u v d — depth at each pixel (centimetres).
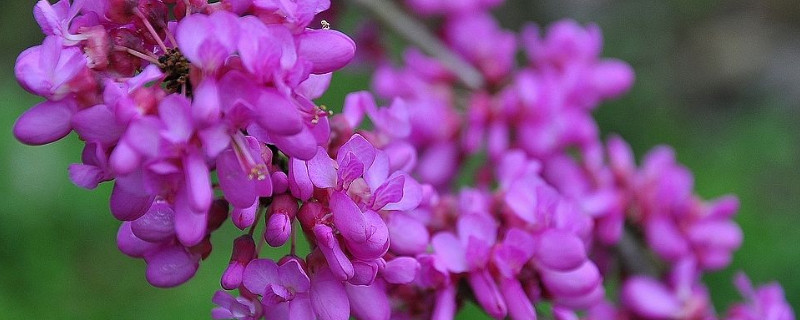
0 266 73
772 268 77
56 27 31
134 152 30
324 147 33
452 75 49
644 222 44
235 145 31
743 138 101
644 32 111
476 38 51
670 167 45
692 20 127
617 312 44
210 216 33
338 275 32
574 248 35
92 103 31
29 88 31
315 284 33
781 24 130
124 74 32
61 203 78
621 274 44
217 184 33
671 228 44
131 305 72
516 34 84
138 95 31
